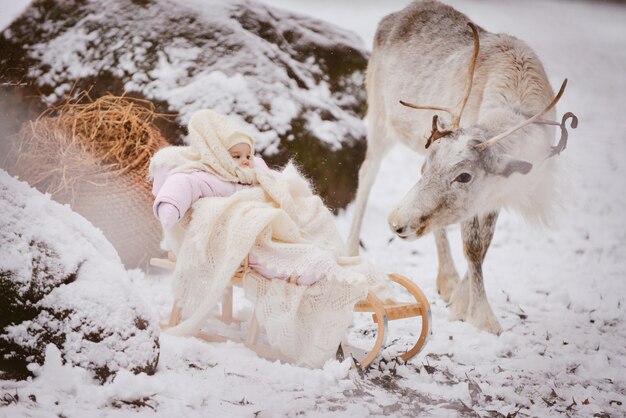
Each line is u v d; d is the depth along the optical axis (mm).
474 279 4723
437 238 5340
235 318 4113
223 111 5875
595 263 6395
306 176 6082
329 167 6230
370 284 3666
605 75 14445
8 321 2859
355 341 4102
